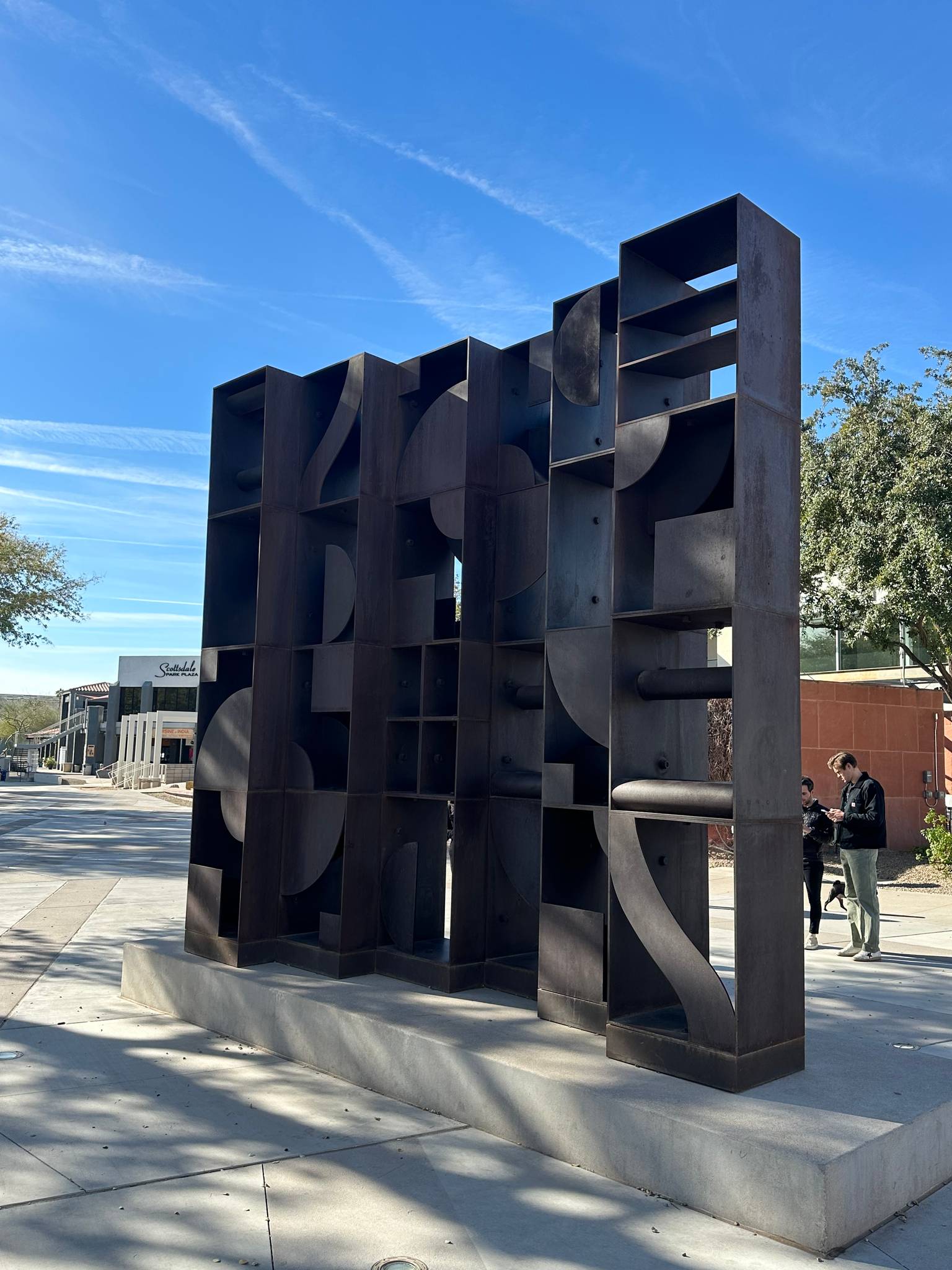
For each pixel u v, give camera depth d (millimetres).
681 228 4902
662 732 5105
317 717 7039
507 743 6191
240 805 6668
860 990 7250
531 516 6105
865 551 14625
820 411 15891
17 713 127688
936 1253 3465
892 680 21312
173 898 11898
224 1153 4242
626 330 5094
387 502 6727
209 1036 6090
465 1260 3354
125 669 74625
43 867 15172
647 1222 3660
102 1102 4836
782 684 4582
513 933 6156
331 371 7012
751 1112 3928
